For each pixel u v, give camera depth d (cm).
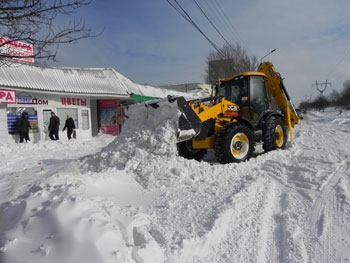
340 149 769
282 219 338
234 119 682
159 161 485
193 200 379
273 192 427
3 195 441
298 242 282
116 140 580
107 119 1767
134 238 260
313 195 408
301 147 827
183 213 336
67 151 1002
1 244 230
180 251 251
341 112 3838
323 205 373
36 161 811
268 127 738
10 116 1243
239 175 506
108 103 1755
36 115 1351
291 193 424
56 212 240
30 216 251
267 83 855
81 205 253
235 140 625
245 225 316
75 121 1541
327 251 268
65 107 1482
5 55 287
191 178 467
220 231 293
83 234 221
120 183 418
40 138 1364
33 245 221
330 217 338
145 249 234
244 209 354
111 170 451
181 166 484
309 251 268
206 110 624
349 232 303
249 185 430
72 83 1490
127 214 299
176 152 519
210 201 372
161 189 429
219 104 655
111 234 228
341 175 502
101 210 266
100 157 538
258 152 762
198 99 630
